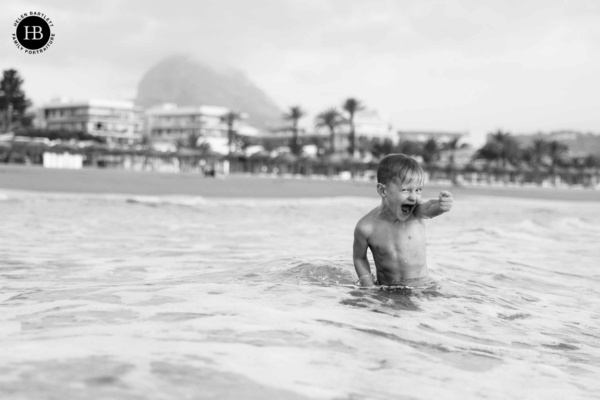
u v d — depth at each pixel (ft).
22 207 47.93
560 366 7.39
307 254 19.70
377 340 7.45
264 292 10.61
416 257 12.69
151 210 51.42
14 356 5.31
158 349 5.88
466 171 337.31
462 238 28.02
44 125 435.94
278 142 433.89
